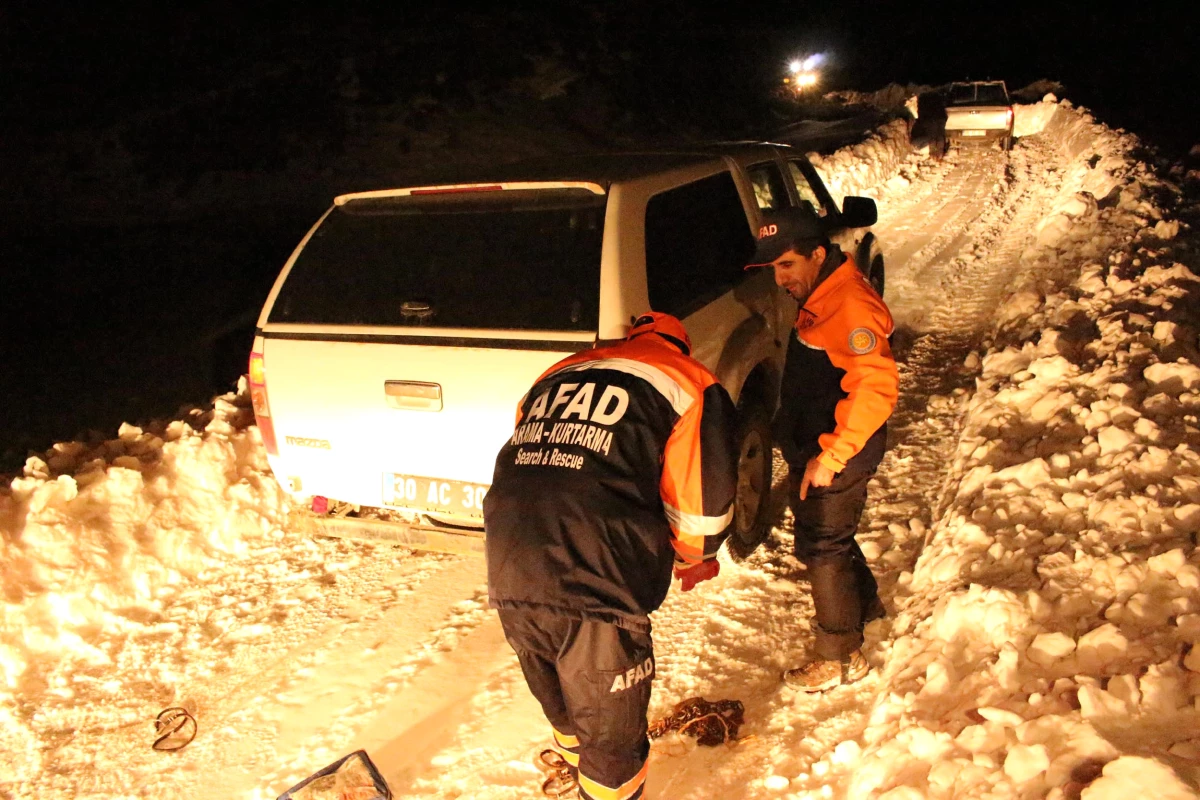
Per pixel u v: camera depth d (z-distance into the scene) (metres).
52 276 13.04
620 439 2.43
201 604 4.22
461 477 3.77
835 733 3.06
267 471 5.09
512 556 2.38
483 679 3.59
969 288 8.74
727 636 3.72
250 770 3.21
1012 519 3.69
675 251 3.96
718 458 2.54
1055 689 2.59
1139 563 3.02
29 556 4.07
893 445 5.39
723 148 5.13
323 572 4.45
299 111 23.45
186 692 3.63
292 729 3.39
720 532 2.61
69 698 3.63
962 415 5.62
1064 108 19.20
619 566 2.36
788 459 3.22
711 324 4.06
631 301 3.54
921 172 16.81
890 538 4.37
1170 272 6.06
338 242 4.10
